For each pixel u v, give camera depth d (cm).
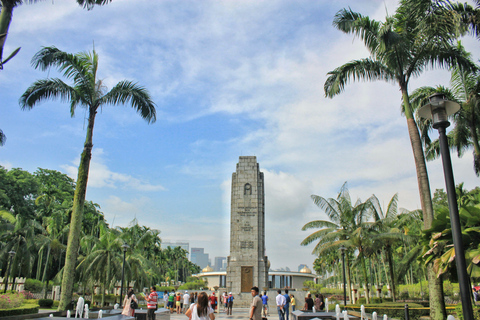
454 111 930
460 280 826
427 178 1908
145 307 3928
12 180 5212
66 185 6875
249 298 3781
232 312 3300
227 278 3869
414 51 2030
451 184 884
